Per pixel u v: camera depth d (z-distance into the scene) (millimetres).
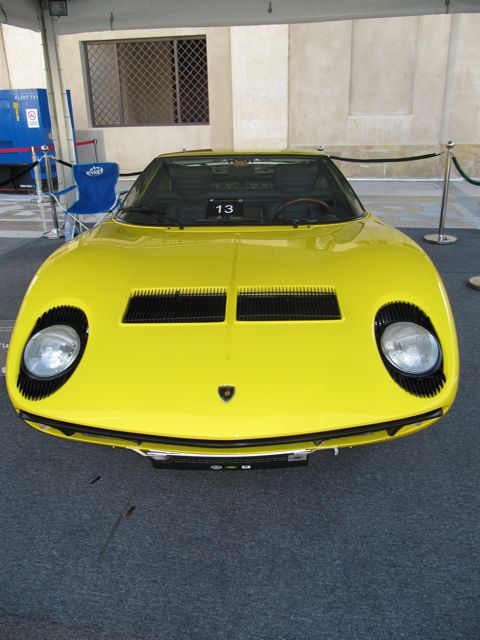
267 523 1831
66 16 5387
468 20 8609
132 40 9781
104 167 5637
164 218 2650
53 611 1516
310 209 2682
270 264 2127
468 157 9383
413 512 1866
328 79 9289
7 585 1600
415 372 1677
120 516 1871
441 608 1504
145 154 10266
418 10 5016
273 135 9594
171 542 1757
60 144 6039
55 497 1965
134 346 1734
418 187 8875
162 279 2041
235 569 1648
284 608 1516
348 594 1554
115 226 2672
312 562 1667
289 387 1598
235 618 1489
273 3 5082
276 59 9141
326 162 2965
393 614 1489
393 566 1646
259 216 2645
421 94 9125
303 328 1768
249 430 1540
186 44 9711
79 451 2232
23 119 8789
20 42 9859
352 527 1806
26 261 5102
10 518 1861
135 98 10250
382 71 9141
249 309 1856
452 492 1963
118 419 1580
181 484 2031
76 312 1874
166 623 1478
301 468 2105
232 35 9125
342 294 1918
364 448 2223
